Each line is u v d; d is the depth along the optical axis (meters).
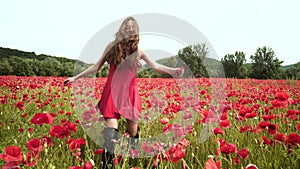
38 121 2.65
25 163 2.28
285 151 2.79
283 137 2.78
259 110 4.82
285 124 4.25
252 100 6.00
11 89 9.04
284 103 3.57
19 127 4.21
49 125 4.32
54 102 7.00
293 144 2.67
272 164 2.76
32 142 2.27
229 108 4.44
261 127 3.02
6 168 1.90
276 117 4.34
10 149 1.86
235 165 2.73
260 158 2.82
